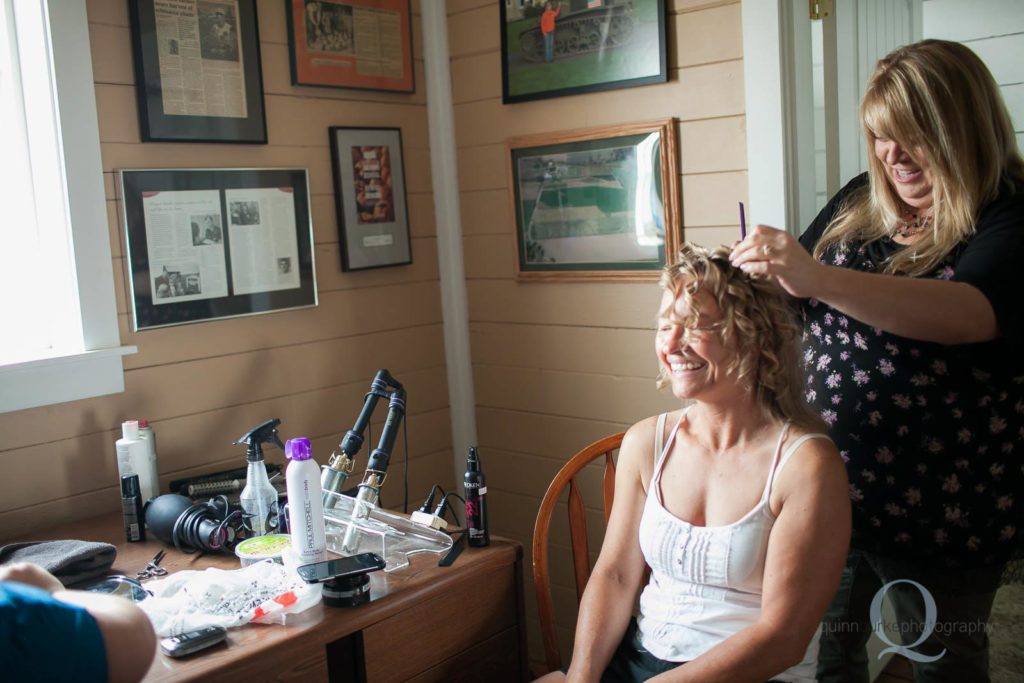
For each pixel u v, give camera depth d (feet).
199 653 4.48
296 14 7.71
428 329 8.99
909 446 4.90
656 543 4.95
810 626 4.42
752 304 4.64
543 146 8.14
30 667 3.43
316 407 8.10
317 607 4.96
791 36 6.70
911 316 4.41
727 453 4.86
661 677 4.43
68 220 6.51
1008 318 4.39
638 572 5.22
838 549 4.48
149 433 6.57
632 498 5.25
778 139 6.74
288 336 7.86
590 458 6.09
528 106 8.27
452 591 5.38
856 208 5.40
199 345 7.29
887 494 4.98
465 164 8.84
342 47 8.07
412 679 5.21
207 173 7.20
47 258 6.66
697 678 4.38
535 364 8.60
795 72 6.75
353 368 8.36
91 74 6.56
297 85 7.77
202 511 5.92
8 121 6.53
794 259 4.52
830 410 5.15
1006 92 10.90
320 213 8.05
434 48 8.73
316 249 8.02
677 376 4.76
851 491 5.09
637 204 7.62
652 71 7.35
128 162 6.82
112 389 6.77
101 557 5.41
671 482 5.05
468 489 5.74
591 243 7.97
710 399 4.78
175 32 6.95
